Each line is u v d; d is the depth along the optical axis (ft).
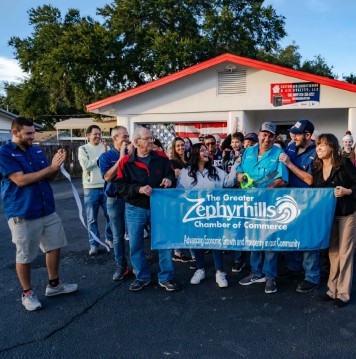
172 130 37.40
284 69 31.81
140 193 13.70
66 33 66.74
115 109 37.65
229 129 34.60
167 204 13.84
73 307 13.12
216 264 14.82
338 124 38.09
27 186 12.62
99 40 65.98
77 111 142.20
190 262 17.72
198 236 13.78
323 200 12.71
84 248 20.53
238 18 74.74
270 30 78.89
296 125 14.40
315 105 32.17
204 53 70.13
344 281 12.70
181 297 13.79
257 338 10.88
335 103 31.71
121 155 14.57
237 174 14.69
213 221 13.65
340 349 10.21
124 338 11.05
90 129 19.27
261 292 14.07
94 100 74.02
